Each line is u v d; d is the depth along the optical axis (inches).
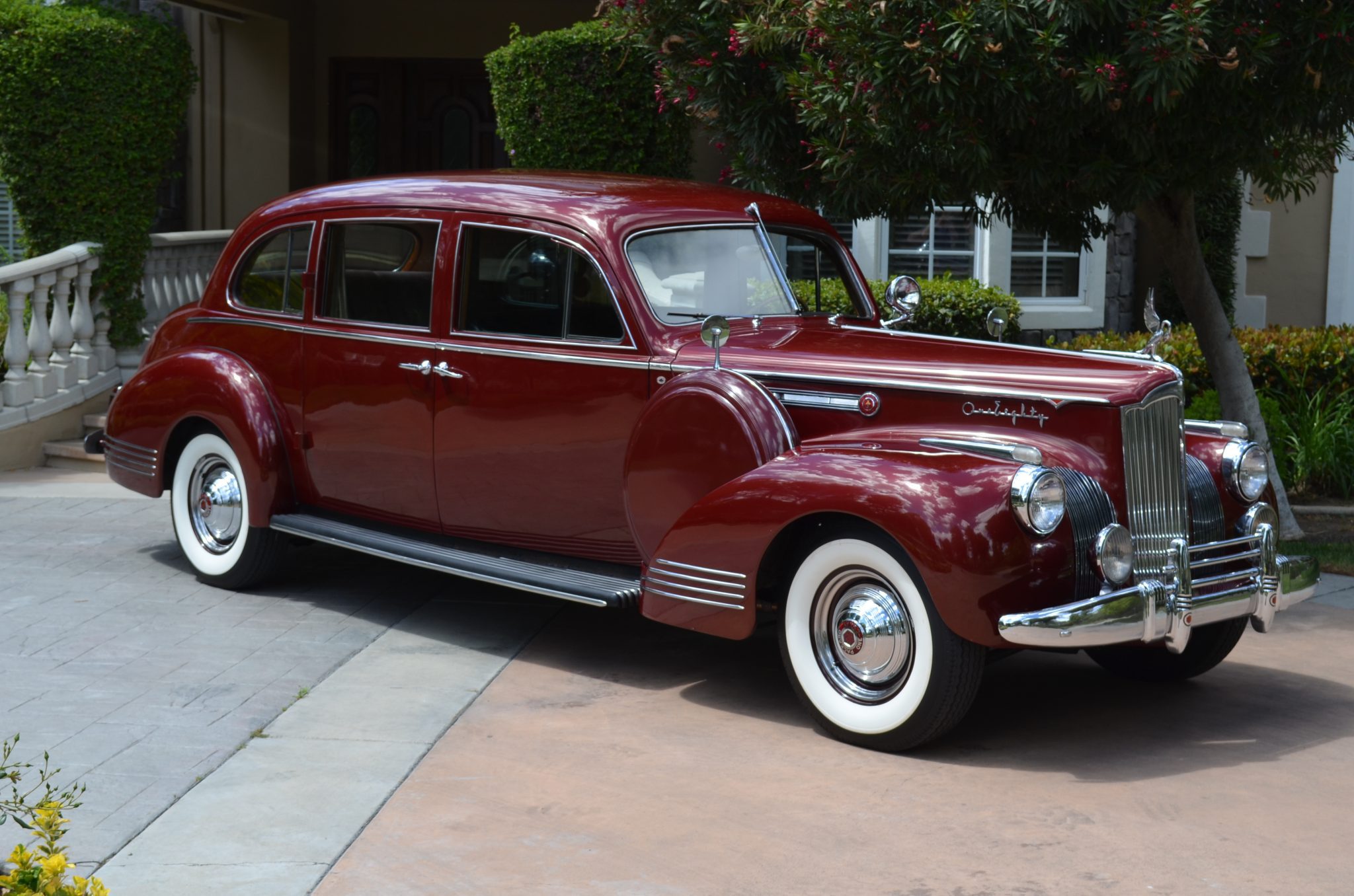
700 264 229.1
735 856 153.6
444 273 236.8
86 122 397.4
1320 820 164.7
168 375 272.1
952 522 175.9
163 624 242.2
